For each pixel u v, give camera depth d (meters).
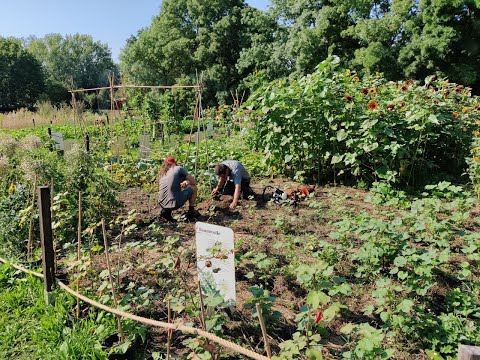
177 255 4.34
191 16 42.38
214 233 3.26
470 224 5.91
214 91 39.12
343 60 30.22
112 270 4.59
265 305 3.30
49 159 8.26
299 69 31.22
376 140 7.71
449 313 3.55
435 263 3.88
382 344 3.31
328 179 8.66
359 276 4.25
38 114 29.89
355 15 30.27
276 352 3.29
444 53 26.25
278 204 6.99
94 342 3.39
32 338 3.66
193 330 2.83
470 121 8.96
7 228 5.37
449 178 8.61
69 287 3.90
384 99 8.59
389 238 4.45
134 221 6.41
